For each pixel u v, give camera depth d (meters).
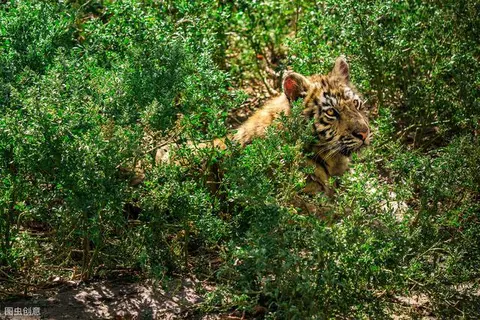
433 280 7.43
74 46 9.66
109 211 7.68
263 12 11.84
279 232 7.02
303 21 11.40
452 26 10.79
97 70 8.16
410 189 8.16
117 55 8.78
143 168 8.17
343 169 9.68
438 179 8.01
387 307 7.48
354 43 10.49
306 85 9.37
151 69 7.95
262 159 7.59
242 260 7.64
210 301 7.29
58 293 7.79
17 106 7.66
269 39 12.21
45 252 8.21
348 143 9.39
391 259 7.06
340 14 10.53
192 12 10.35
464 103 10.18
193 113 8.42
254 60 12.05
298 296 7.07
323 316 6.79
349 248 6.95
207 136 8.19
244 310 7.30
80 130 7.27
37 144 7.29
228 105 8.52
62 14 9.41
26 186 7.70
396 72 10.76
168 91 7.79
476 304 7.50
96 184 7.30
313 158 9.46
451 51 10.76
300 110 8.04
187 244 8.10
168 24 9.58
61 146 7.21
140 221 8.19
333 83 9.52
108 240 8.16
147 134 8.27
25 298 7.70
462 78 10.18
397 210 7.77
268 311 7.51
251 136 9.38
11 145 7.40
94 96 7.61
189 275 8.16
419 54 10.82
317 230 6.86
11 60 8.20
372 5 10.79
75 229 7.73
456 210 8.22
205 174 8.32
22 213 7.82
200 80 8.34
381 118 10.00
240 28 11.66
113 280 8.04
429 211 8.11
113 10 9.59
